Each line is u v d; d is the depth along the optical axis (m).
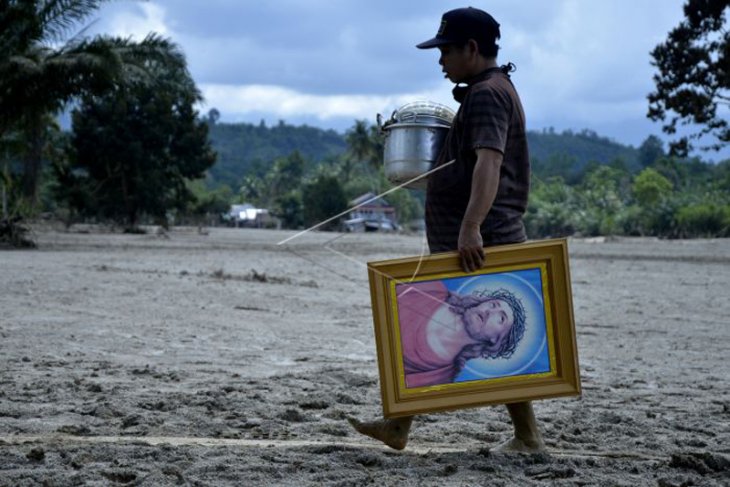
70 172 62.28
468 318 4.11
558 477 4.02
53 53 29.77
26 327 10.50
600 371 8.66
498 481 3.85
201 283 17.94
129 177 64.56
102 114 62.09
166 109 63.44
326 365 8.43
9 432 5.15
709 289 20.44
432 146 4.44
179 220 84.38
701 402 6.80
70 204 62.44
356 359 8.96
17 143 35.03
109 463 4.12
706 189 127.38
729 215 80.44
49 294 14.59
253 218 138.62
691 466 4.24
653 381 8.01
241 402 6.14
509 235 4.27
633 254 39.16
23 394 6.36
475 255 4.06
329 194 107.56
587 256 36.94
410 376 4.08
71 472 3.94
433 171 4.31
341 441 5.02
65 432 5.14
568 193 123.56
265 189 183.00
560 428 5.60
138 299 14.41
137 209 65.38
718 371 8.79
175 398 6.22
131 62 31.11
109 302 13.76
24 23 28.64
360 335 11.12
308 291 17.50
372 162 118.56
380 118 4.63
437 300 4.09
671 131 46.78
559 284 4.13
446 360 4.09
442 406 4.08
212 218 112.19
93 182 64.25
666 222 88.75
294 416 5.73
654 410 6.39
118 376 7.41
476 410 6.21
